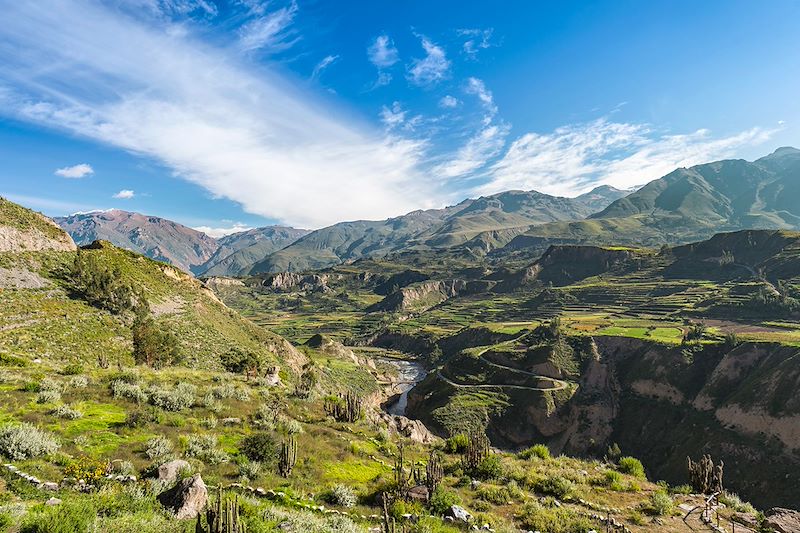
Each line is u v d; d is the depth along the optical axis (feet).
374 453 85.05
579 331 406.21
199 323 256.93
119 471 51.85
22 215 240.32
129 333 199.82
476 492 68.23
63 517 34.37
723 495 70.33
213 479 56.08
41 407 71.51
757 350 283.59
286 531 41.68
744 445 231.30
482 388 354.13
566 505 65.21
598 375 344.28
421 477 70.74
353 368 445.78
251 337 305.94
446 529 50.98
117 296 217.97
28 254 218.59
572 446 301.43
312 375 200.03
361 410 119.85
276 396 111.55
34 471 46.93
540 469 82.64
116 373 104.78
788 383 234.99
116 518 38.04
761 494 207.82
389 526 50.65
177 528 37.70
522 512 60.90
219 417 84.12
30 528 33.22
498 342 477.77
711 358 304.50
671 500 65.98
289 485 60.29
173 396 85.05
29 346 151.43
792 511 61.62
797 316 366.43
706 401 276.21
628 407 311.68
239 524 35.78
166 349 170.19
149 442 61.16
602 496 69.62
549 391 329.52
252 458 66.13
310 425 94.27
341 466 72.64
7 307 173.27
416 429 152.15
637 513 61.93
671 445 266.98
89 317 194.39
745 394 253.65
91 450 57.31
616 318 471.21
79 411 70.38
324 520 48.83
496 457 82.07
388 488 63.46
